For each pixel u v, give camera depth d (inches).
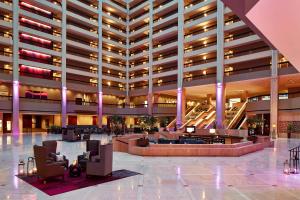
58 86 1395.2
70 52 1535.4
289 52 177.6
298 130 1023.6
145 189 263.7
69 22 1531.7
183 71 1427.2
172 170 362.9
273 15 118.9
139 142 539.5
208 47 1311.5
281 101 1088.2
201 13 1408.7
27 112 1252.5
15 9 1221.7
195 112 1556.3
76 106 1467.8
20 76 1234.6
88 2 1644.9
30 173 326.3
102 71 1716.3
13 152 528.4
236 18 1243.2
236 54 1229.7
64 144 721.6
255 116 1294.3
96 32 1659.7
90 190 257.9
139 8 1744.6
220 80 1239.5
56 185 274.8
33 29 1294.3
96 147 382.0
